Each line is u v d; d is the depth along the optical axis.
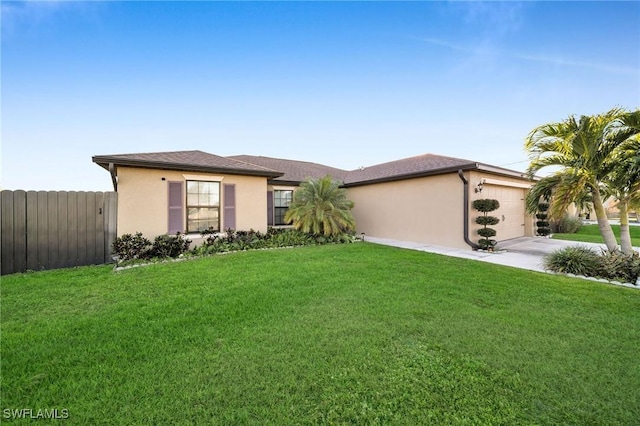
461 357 2.90
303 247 10.18
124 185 8.55
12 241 6.66
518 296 4.77
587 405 2.22
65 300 4.60
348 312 4.06
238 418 2.08
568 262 6.36
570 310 4.16
